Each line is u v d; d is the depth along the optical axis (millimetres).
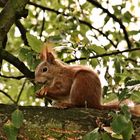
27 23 14859
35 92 8586
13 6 7508
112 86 9406
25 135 6180
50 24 15312
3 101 15125
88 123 6273
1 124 6207
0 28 7398
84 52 8914
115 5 13492
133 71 9688
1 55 9164
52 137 6180
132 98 6141
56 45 9039
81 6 13883
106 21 12477
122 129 5699
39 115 6320
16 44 15039
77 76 7766
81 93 7574
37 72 8641
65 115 6348
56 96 8219
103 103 8086
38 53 8570
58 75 8328
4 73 14562
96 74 7844
